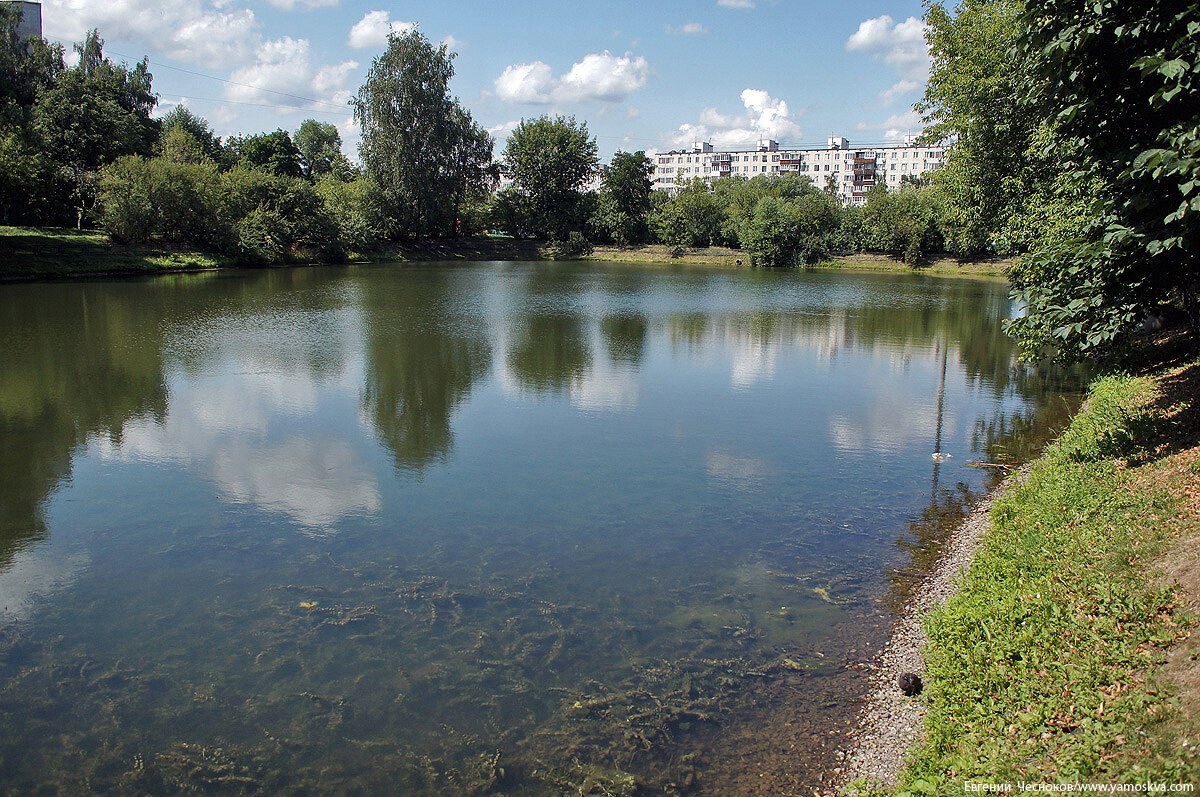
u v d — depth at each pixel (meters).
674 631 8.16
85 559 9.97
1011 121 23.41
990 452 14.34
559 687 7.21
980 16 23.92
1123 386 13.94
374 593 9.09
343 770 6.15
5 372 20.66
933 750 5.61
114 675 7.48
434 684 7.30
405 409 17.77
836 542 10.41
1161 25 7.88
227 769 6.16
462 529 10.95
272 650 7.89
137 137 61.09
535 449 14.80
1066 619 6.28
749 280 60.62
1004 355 25.53
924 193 75.62
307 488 12.59
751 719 6.66
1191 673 5.04
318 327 29.92
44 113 55.31
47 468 13.38
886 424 16.56
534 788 5.91
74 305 33.75
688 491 12.48
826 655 7.61
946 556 9.75
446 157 76.06
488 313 35.91
